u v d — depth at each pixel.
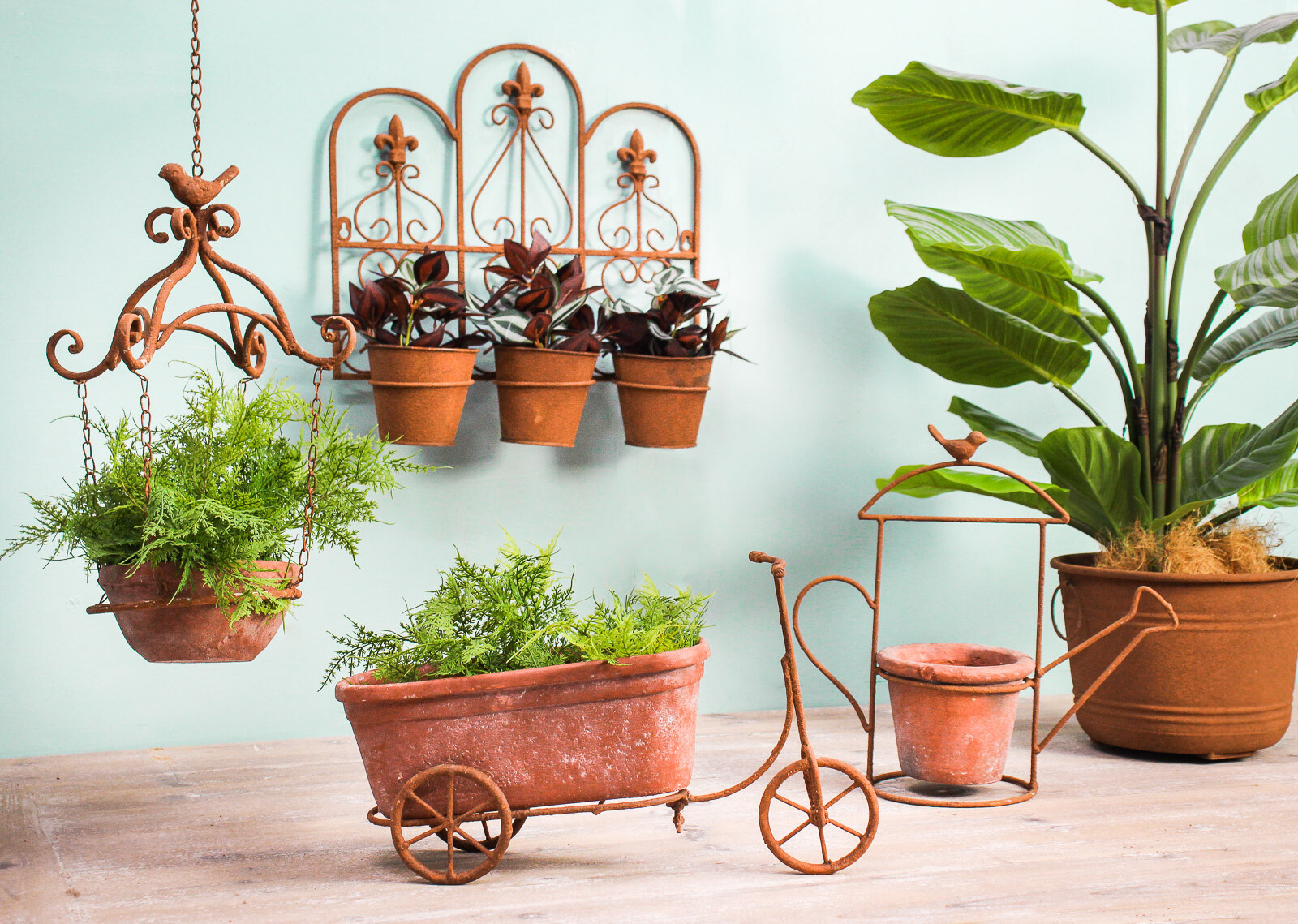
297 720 2.32
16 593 2.16
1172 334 2.26
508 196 2.39
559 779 1.49
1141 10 2.41
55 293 2.16
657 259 2.48
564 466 2.43
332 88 2.28
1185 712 2.09
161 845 1.67
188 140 2.21
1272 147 2.83
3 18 2.11
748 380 2.54
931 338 2.37
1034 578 2.74
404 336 2.11
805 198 2.56
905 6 2.60
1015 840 1.68
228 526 1.39
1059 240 2.37
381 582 2.34
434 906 1.42
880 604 2.65
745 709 2.57
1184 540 2.15
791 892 1.46
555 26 2.40
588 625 1.54
